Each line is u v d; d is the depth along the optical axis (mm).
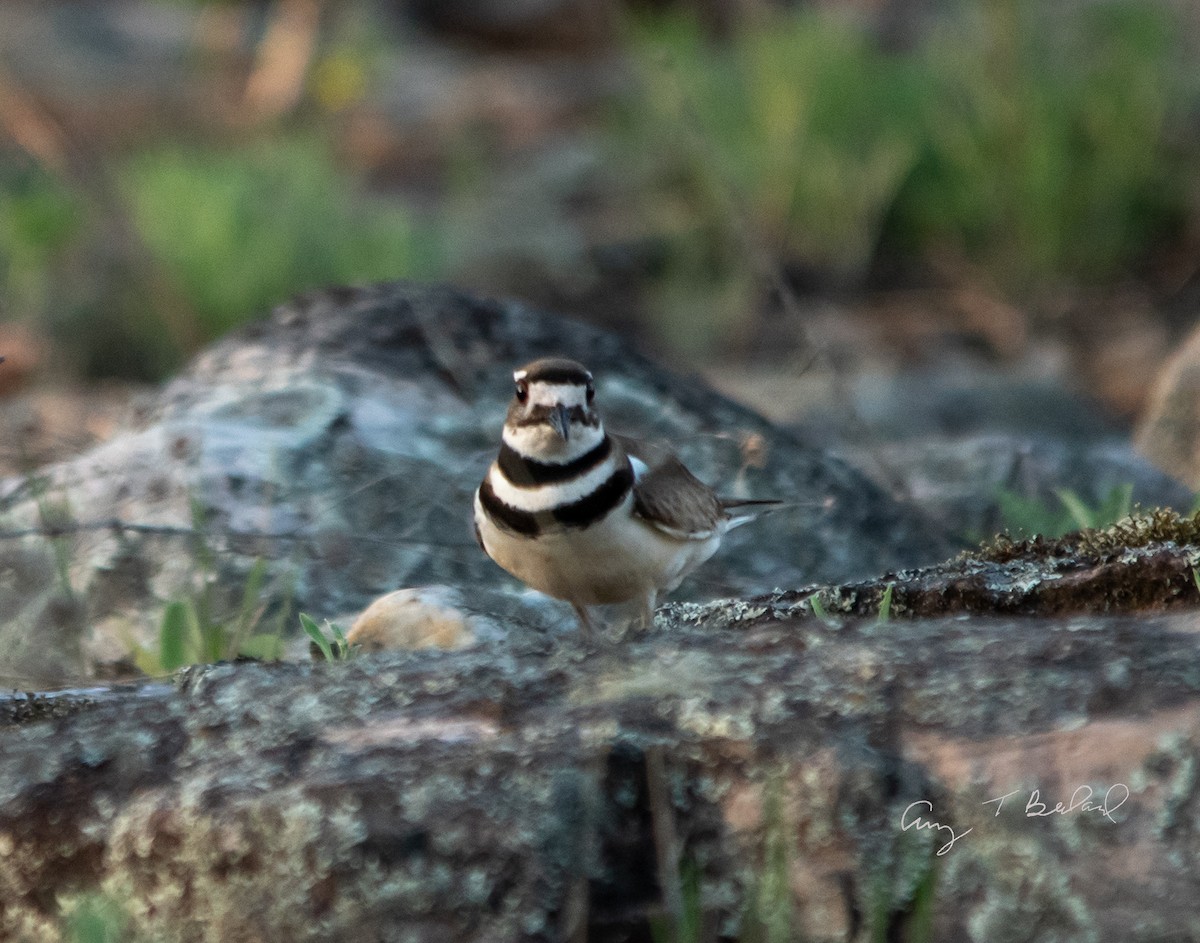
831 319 25078
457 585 10484
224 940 5840
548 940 5668
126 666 9617
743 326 24812
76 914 5871
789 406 20297
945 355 23797
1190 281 26312
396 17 43031
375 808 5770
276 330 12555
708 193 26391
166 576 10148
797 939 5754
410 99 35781
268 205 24953
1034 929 5582
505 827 5746
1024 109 26719
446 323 12547
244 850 5809
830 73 27812
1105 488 13250
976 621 6660
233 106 33250
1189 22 30500
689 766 5926
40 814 6215
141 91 33719
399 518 10836
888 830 5711
